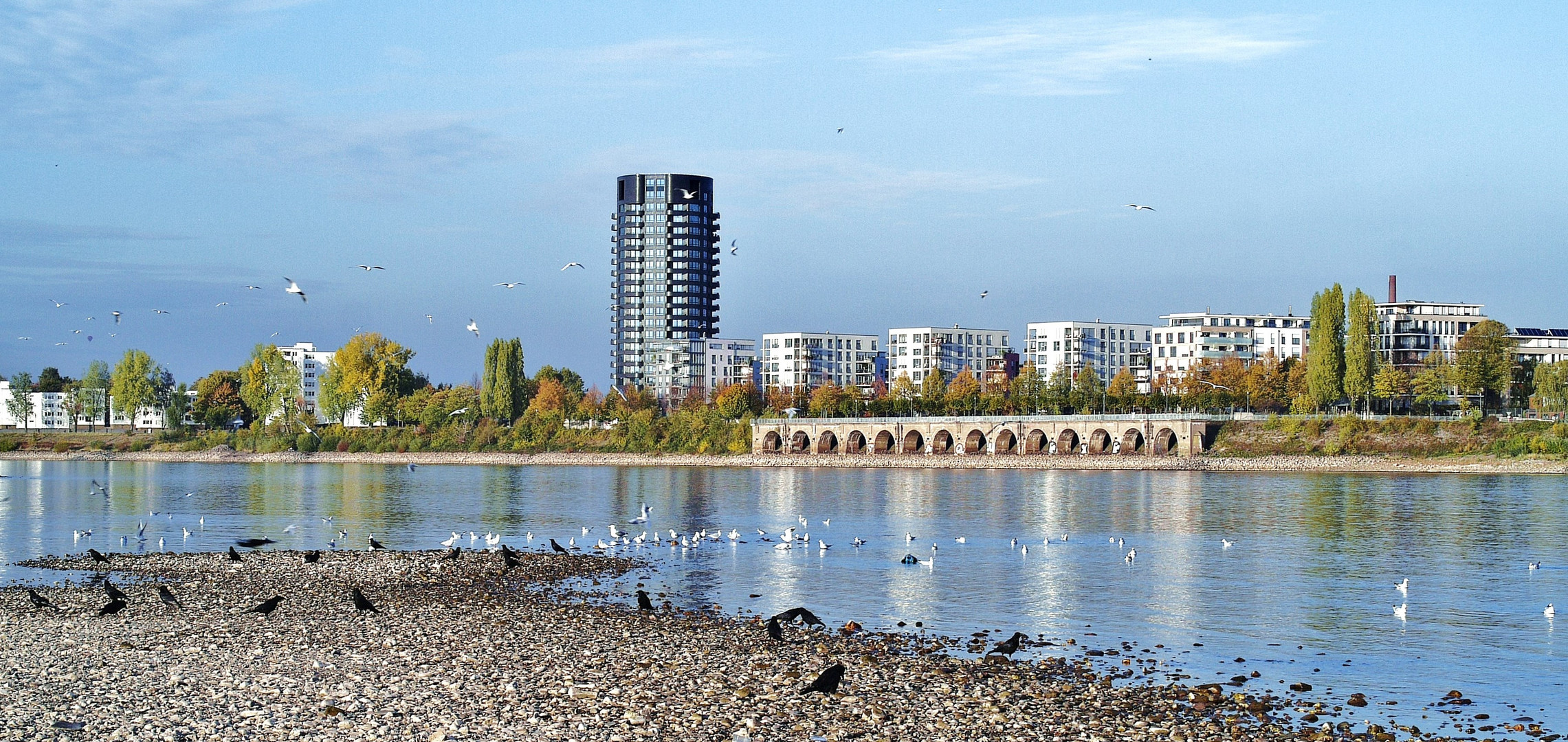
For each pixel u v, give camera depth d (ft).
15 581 310.45
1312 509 521.65
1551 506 531.50
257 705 174.40
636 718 170.19
